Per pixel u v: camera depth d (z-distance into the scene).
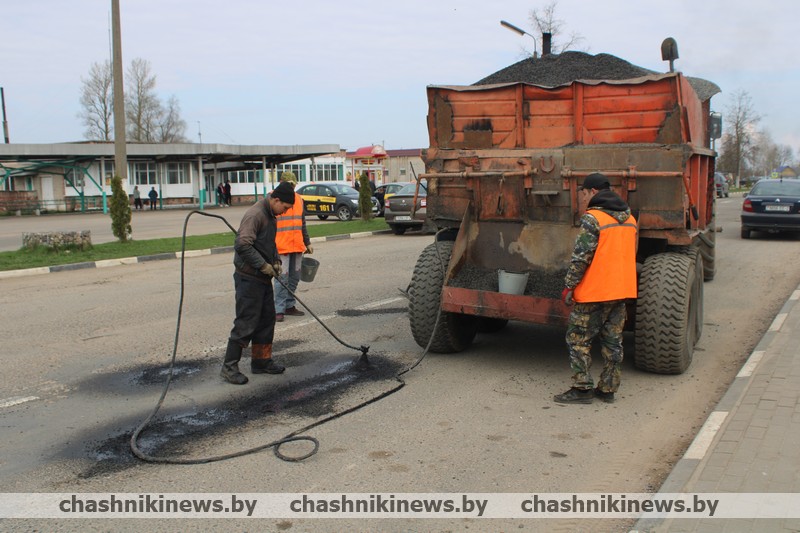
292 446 4.60
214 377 6.19
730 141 66.12
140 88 78.94
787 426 4.49
